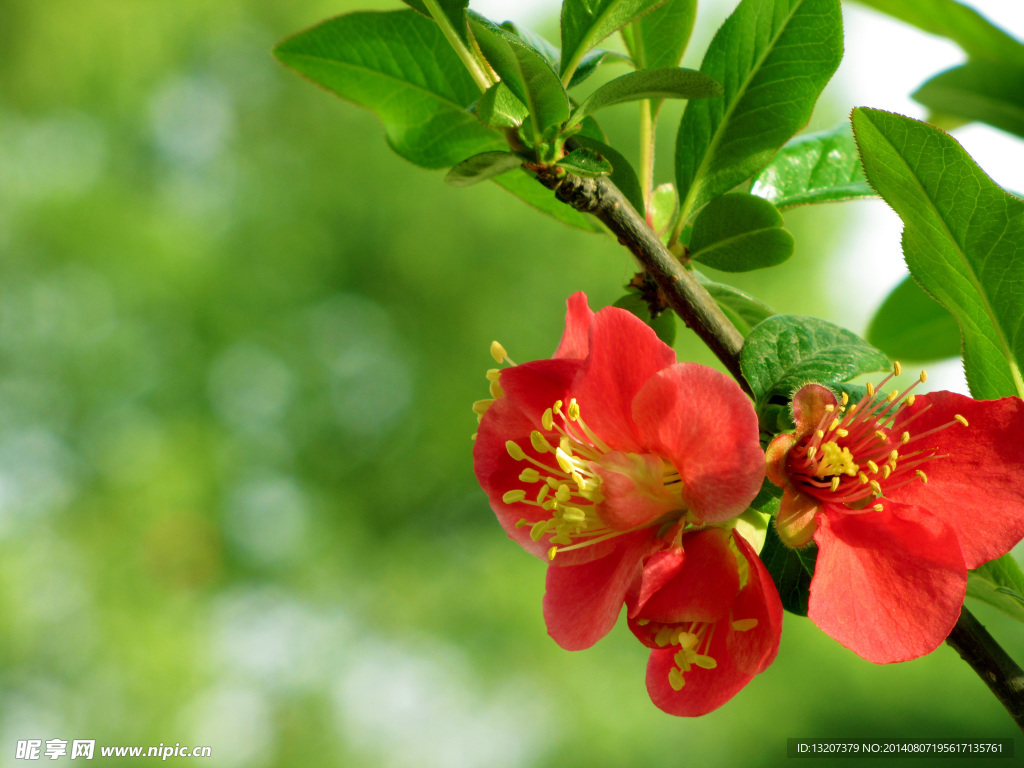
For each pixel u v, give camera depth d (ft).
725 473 2.64
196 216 44.11
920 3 5.76
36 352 40.86
